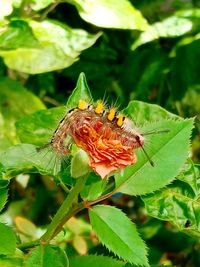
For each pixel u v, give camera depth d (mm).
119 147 283
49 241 317
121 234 308
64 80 482
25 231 422
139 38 434
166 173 322
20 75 461
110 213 312
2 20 382
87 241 454
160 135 323
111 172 298
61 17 479
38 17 405
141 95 460
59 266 304
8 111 408
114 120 287
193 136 450
